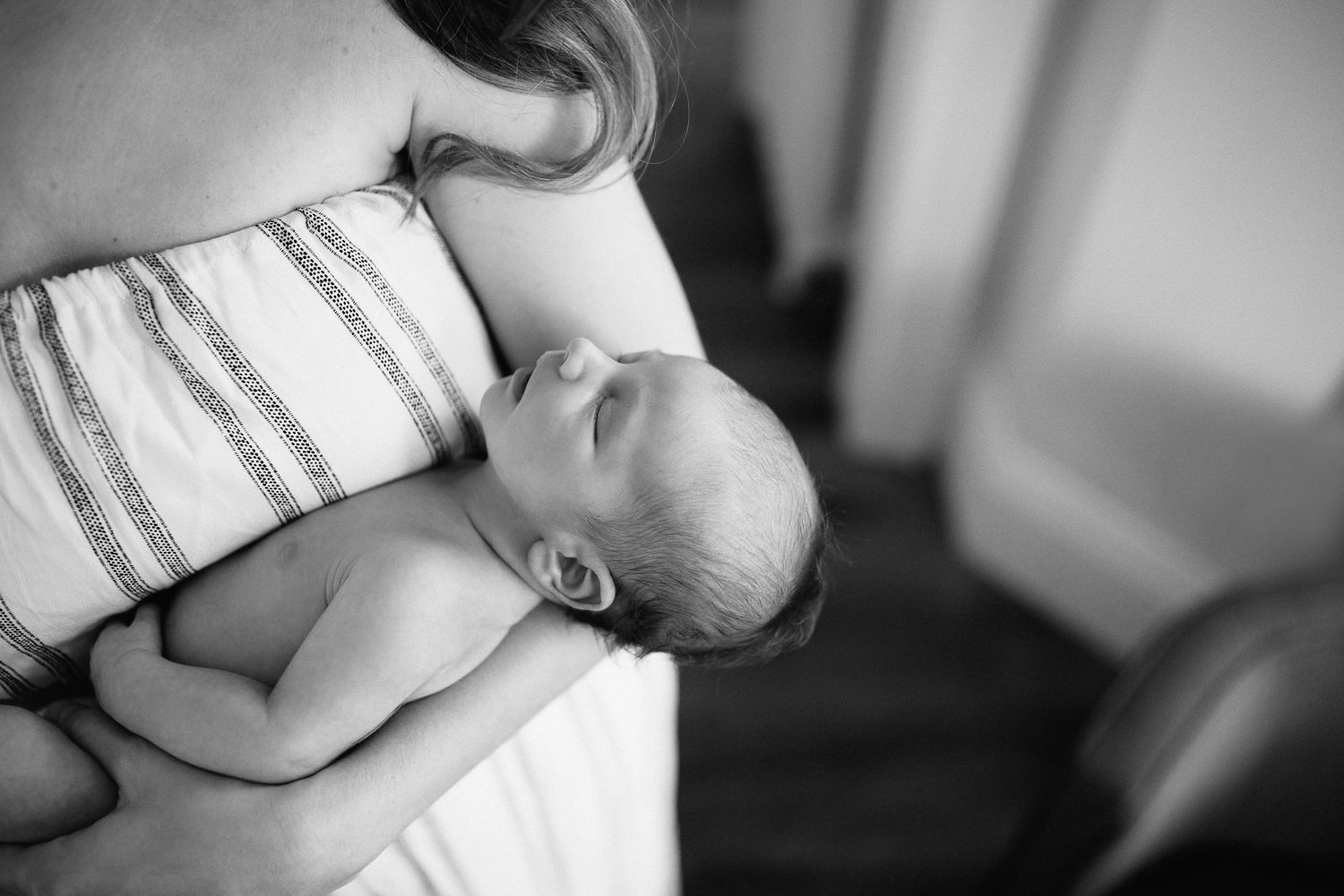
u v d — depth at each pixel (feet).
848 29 5.78
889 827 4.38
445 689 2.15
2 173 2.05
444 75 2.07
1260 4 3.22
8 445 1.98
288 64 2.04
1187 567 4.52
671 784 2.97
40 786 2.01
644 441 2.18
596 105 2.14
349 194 2.17
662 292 2.45
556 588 2.27
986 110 4.51
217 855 1.92
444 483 2.35
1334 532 4.09
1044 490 4.92
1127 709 2.91
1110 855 2.89
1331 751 2.96
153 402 2.01
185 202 2.07
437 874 2.34
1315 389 3.75
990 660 4.99
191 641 2.24
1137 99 3.71
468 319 2.32
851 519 5.63
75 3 2.05
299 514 2.21
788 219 7.06
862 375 5.70
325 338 2.07
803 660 4.96
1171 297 4.00
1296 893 3.12
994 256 5.23
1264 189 3.49
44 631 2.13
